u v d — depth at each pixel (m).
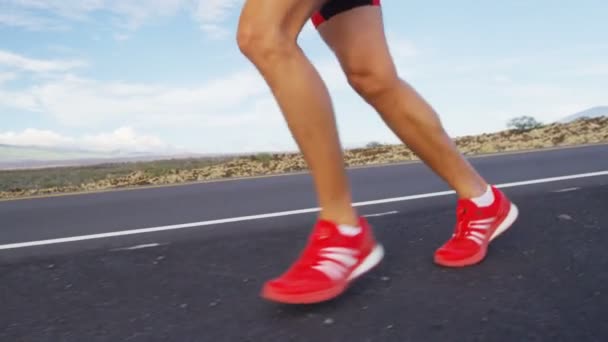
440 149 1.73
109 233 3.23
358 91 1.70
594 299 1.46
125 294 1.82
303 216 3.31
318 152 1.47
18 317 1.66
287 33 1.40
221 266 2.11
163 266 2.17
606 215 2.49
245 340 1.34
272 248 2.38
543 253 1.91
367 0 1.61
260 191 5.16
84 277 2.09
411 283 1.66
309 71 1.42
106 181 9.88
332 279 1.48
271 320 1.46
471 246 1.79
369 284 1.67
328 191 1.51
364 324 1.37
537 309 1.41
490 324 1.33
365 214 3.15
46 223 4.05
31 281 2.08
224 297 1.70
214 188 5.92
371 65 1.62
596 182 3.82
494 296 1.52
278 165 9.79
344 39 1.61
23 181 10.78
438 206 3.25
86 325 1.55
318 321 1.41
